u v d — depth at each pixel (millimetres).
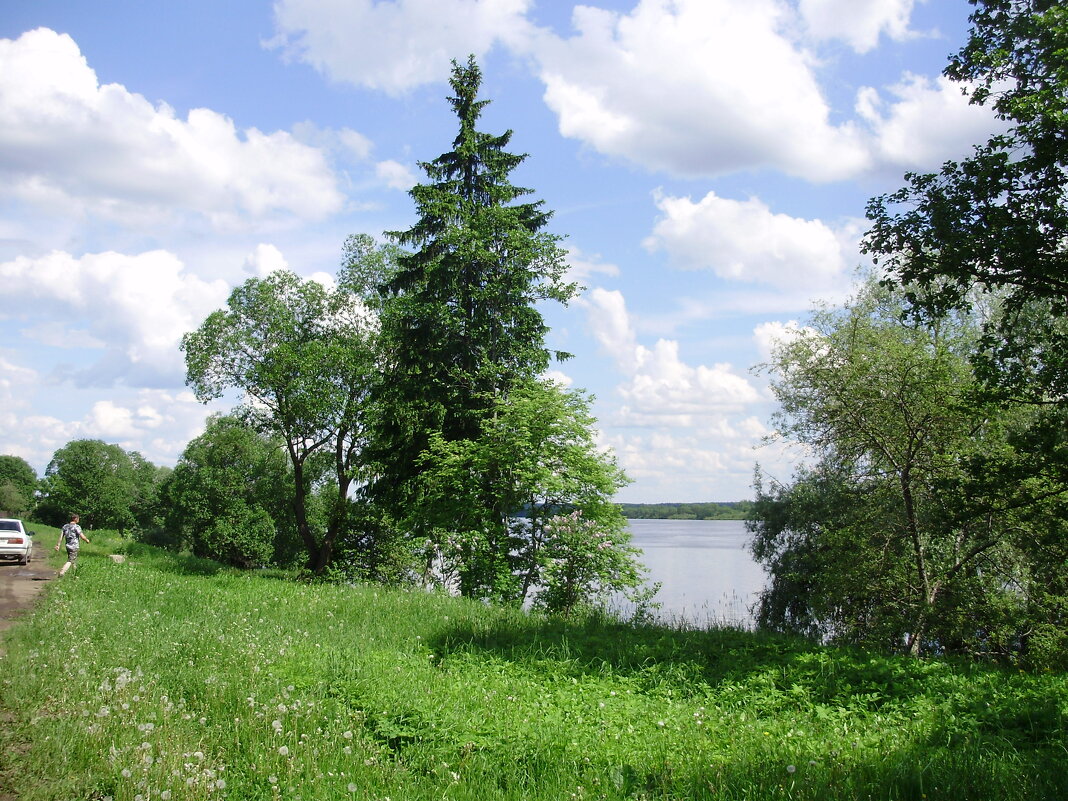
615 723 7637
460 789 5824
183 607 14867
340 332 31734
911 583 18109
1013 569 18547
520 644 11648
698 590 38781
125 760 5793
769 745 6715
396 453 26922
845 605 19625
